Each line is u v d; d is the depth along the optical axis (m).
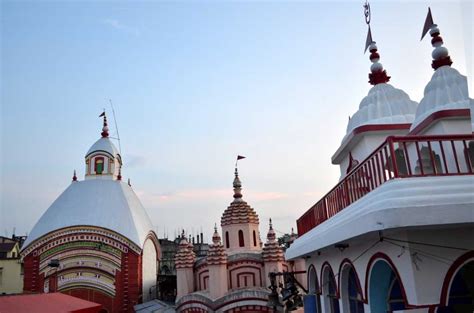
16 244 49.47
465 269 7.80
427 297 6.70
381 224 6.64
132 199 42.62
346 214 8.88
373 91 14.62
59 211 38.81
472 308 7.63
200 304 28.98
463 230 7.05
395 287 8.85
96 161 43.84
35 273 36.50
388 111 13.55
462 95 10.27
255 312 26.83
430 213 6.48
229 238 33.84
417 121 10.71
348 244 9.66
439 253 6.92
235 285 29.92
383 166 7.49
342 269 10.77
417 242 6.95
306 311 14.01
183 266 32.72
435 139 7.26
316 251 12.00
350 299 10.81
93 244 37.31
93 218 37.88
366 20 15.88
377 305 8.74
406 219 6.46
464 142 7.31
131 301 36.06
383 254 8.00
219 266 29.23
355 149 13.72
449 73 10.92
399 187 6.80
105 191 40.94
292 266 30.39
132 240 37.34
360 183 8.60
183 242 33.91
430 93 11.00
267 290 27.97
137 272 36.84
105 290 36.38
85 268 36.88
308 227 13.78
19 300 18.09
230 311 27.28
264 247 30.25
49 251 37.06
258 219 35.25
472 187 6.74
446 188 6.73
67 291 36.31
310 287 14.91
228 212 34.38
